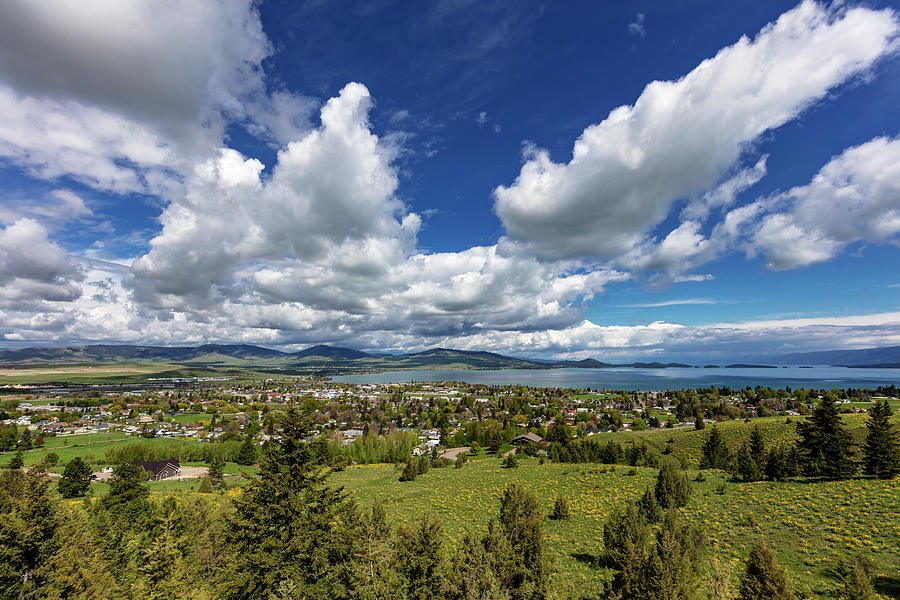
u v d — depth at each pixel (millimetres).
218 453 119250
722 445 72438
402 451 112312
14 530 24641
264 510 22984
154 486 85875
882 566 26656
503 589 22891
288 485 23922
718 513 40594
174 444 132125
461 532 41406
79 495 72938
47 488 26984
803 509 38312
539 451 108375
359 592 22094
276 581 21766
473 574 22297
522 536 26484
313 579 22750
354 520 25500
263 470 24312
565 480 61625
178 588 29312
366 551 23297
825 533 32969
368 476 83188
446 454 122250
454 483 67938
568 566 31984
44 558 25641
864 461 49281
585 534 39344
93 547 33125
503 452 118062
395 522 46562
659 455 93312
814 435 51125
